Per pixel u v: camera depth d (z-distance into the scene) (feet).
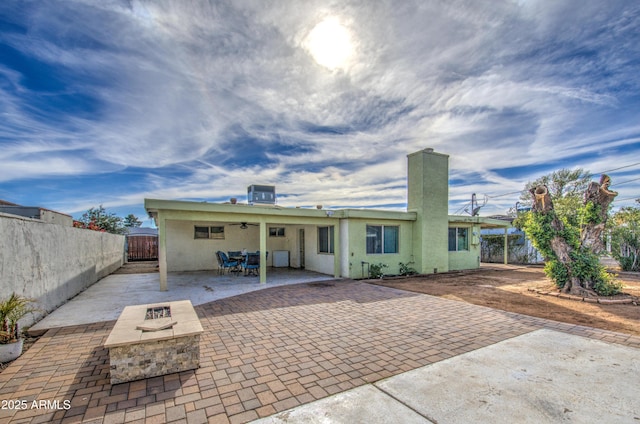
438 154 44.19
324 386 11.14
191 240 46.26
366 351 14.49
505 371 12.21
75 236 28.25
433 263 43.37
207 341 15.89
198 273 42.78
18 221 17.63
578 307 22.84
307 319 19.90
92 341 15.98
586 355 13.78
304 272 43.73
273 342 15.72
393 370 12.42
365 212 38.73
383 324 18.80
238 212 32.27
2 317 13.88
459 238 50.19
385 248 41.50
